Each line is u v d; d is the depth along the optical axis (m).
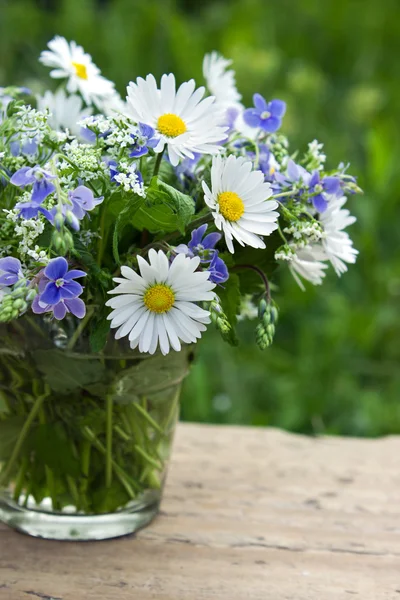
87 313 0.37
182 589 0.39
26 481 0.40
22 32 0.99
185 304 0.36
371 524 0.43
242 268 0.39
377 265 0.82
